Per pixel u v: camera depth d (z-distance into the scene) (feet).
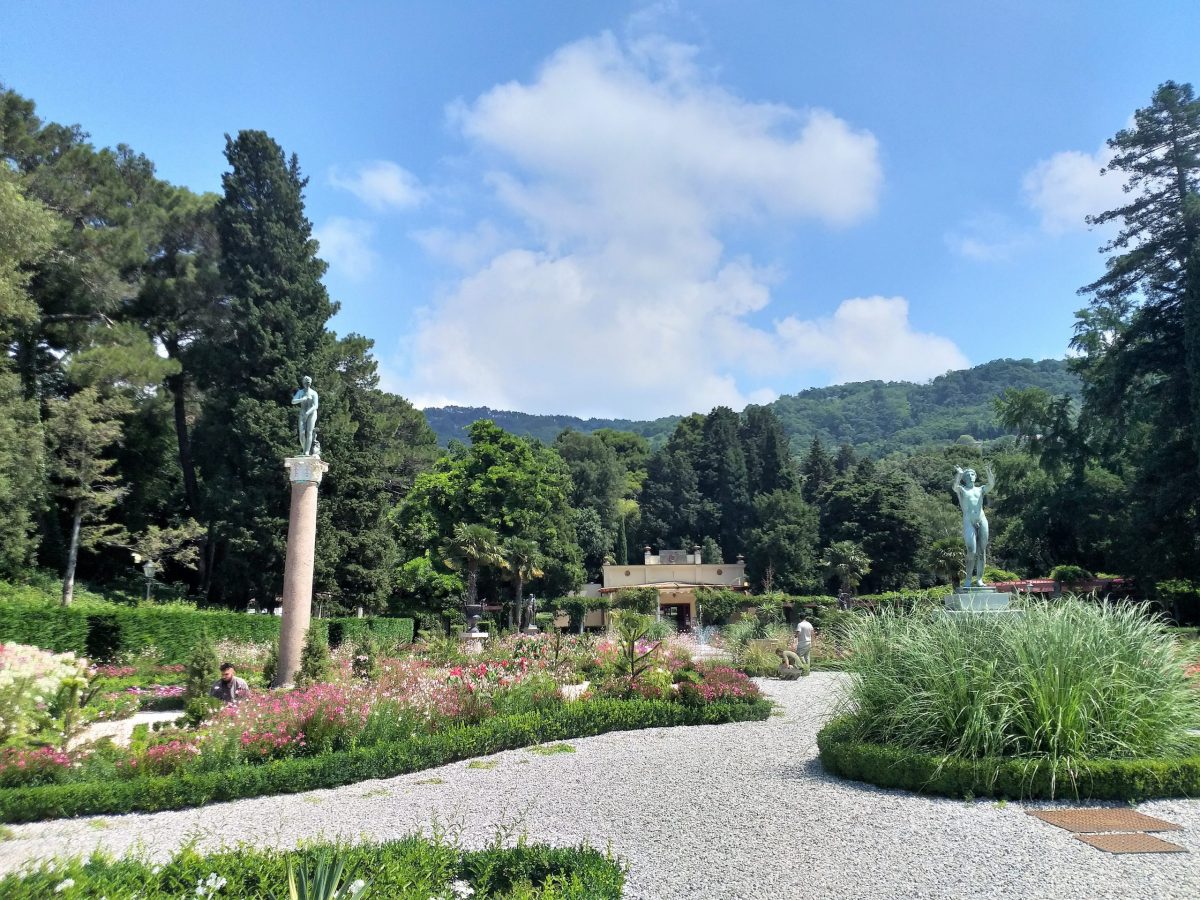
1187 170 114.21
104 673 61.72
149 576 103.50
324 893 14.19
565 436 274.77
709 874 19.74
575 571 180.24
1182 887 17.90
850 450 306.76
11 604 67.62
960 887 18.43
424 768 34.42
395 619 127.34
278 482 113.29
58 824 26.55
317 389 120.16
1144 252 114.52
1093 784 24.99
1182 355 111.65
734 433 261.03
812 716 46.98
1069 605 30.96
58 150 105.70
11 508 85.10
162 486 128.26
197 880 16.57
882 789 27.48
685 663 52.75
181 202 125.70
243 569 110.32
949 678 28.02
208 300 122.31
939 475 245.65
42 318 100.48
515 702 42.29
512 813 26.30
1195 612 106.93
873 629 32.99
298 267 123.13
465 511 160.45
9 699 30.76
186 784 28.84
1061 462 139.54
